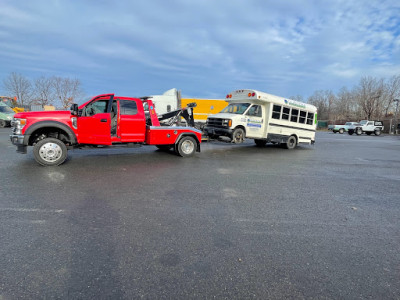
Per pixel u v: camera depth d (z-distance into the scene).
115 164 7.08
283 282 2.27
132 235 3.00
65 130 6.56
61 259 2.47
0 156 7.60
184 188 4.97
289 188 5.29
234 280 2.27
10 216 3.39
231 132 10.61
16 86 45.72
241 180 5.81
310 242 3.01
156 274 2.31
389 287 2.26
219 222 3.46
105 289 2.09
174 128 8.36
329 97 67.38
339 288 2.22
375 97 47.41
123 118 7.47
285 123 12.38
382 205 4.44
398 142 20.81
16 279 2.16
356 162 9.24
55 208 3.72
